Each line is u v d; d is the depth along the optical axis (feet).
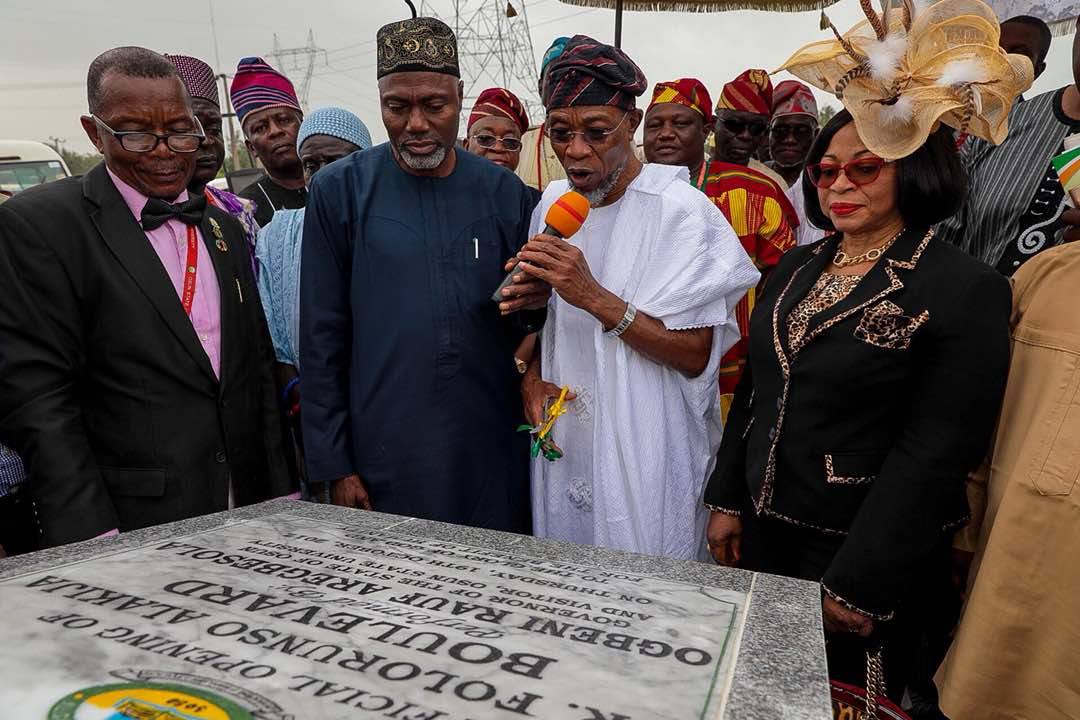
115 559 4.65
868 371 4.99
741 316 9.54
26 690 3.14
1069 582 4.60
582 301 5.99
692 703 3.20
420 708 3.06
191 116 6.05
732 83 11.33
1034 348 5.10
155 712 3.00
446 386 6.63
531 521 7.63
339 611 3.95
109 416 5.92
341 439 6.81
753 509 5.83
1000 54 4.74
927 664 6.51
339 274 6.86
